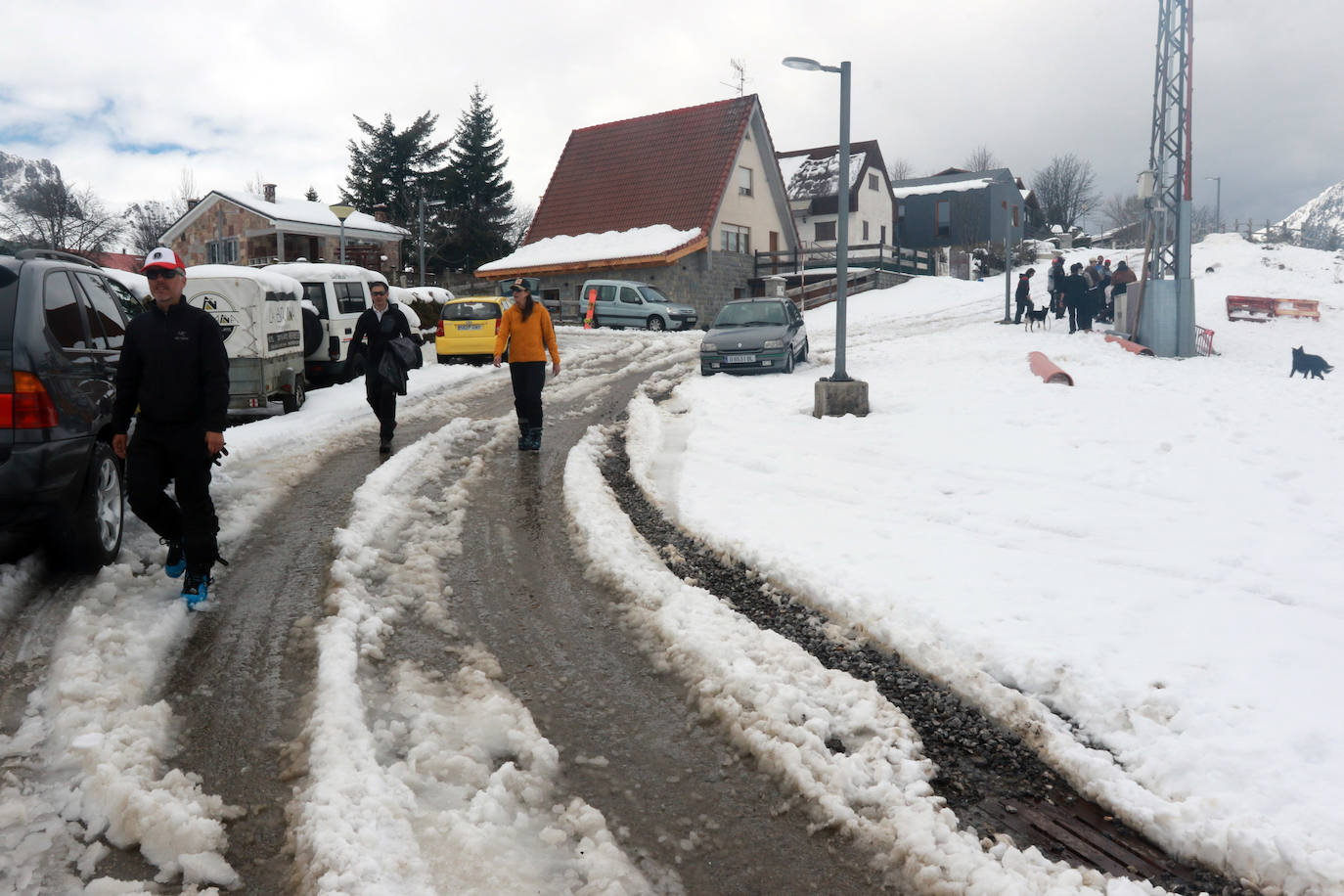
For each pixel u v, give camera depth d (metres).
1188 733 3.53
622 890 2.66
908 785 3.27
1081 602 4.98
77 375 5.05
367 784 3.06
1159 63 20.36
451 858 2.77
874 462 8.98
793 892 2.72
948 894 2.69
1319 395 13.06
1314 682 3.95
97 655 3.98
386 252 44.47
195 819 2.88
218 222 41.91
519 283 9.65
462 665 4.27
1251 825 2.92
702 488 7.98
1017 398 12.34
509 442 10.36
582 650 4.51
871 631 4.71
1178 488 7.64
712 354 16.27
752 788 3.29
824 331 27.83
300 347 13.36
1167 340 20.08
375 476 7.86
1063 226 82.75
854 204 49.25
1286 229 77.69
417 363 9.61
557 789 3.25
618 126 41.91
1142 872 2.84
